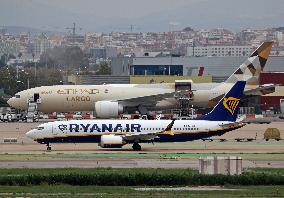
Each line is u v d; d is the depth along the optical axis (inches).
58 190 7081.7
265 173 7834.6
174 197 6584.6
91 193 6884.8
